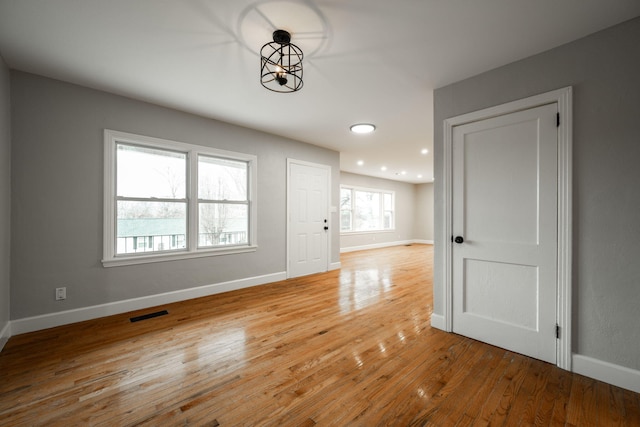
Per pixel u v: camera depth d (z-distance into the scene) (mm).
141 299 3113
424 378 1842
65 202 2674
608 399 1631
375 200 9359
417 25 1842
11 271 2428
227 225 3912
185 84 2711
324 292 3830
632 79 1723
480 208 2363
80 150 2746
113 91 2869
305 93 2896
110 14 1739
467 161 2453
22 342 2301
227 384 1768
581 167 1889
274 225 4406
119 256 3016
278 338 2418
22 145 2473
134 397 1638
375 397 1654
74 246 2721
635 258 1709
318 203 5102
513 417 1494
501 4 1641
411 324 2730
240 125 3934
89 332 2504
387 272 5191
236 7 1683
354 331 2568
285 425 1434
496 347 2258
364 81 2615
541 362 2031
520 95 2170
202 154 3633
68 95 2682
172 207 3404
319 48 2107
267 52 2162
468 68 2332
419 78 2529
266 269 4305
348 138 4598
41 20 1789
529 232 2105
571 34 1880
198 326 2660
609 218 1791
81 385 1745
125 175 3076
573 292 1909
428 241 10461
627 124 1736
